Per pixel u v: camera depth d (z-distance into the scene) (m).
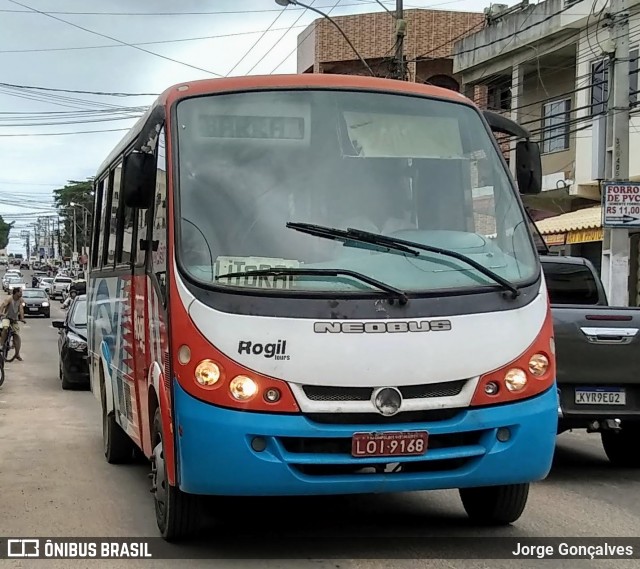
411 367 4.73
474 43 25.72
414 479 4.79
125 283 7.25
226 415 4.61
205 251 4.96
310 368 4.63
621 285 13.76
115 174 8.24
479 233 5.48
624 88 14.18
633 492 7.15
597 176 18.27
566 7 21.66
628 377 7.50
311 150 5.41
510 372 4.93
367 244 5.09
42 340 29.38
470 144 5.76
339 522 6.06
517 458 4.94
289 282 4.83
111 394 8.31
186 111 5.44
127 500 6.95
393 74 21.77
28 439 10.12
